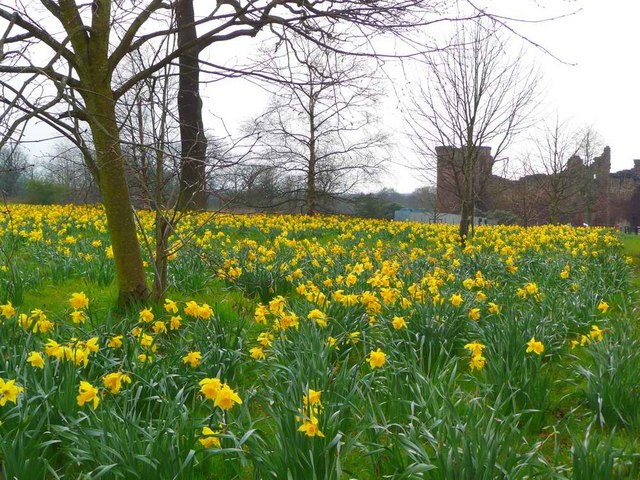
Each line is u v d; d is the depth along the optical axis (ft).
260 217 57.57
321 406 11.53
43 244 36.19
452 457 10.28
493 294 24.62
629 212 210.79
